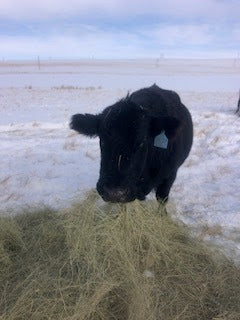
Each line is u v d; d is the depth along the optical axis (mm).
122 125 1117
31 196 1775
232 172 2137
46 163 2248
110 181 1113
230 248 1354
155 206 1490
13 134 3064
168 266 1227
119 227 1295
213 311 1079
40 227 1375
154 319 1023
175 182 1963
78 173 2076
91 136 1233
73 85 9688
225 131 3164
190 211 1655
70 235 1258
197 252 1281
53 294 1071
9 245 1309
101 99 5734
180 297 1115
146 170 1271
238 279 1181
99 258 1189
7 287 1122
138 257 1244
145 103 1303
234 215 1595
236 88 8875
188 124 1642
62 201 1702
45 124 3455
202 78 12781
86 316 1012
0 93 6988
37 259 1232
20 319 1014
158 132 1207
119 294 1093
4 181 1908
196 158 2379
